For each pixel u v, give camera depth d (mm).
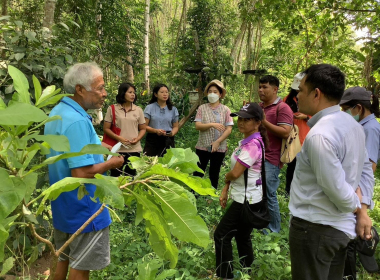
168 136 4887
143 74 12688
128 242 3396
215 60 6672
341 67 6684
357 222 1842
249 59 11445
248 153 2600
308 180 1812
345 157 1725
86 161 1892
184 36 11781
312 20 7176
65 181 836
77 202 1996
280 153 3631
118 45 8375
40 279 2824
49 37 3283
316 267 1828
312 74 1817
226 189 2850
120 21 8391
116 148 1409
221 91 4645
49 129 1954
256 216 2625
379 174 5855
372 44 5770
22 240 2748
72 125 1888
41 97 890
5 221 807
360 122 2711
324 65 1833
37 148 863
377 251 3102
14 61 2965
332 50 6938
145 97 10516
